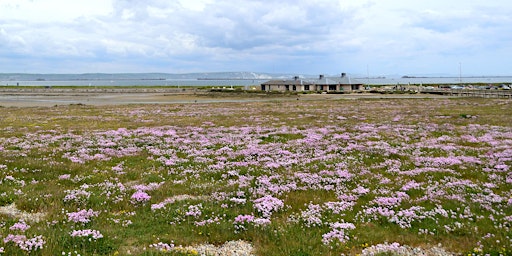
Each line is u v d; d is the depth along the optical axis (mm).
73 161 20906
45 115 51812
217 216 12328
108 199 14047
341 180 16625
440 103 68812
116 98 106625
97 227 11219
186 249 9969
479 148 23391
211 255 9664
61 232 10648
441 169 18141
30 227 10953
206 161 21062
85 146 25609
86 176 17625
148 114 53312
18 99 100938
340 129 33250
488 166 18641
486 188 14977
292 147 24781
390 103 71875
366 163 19969
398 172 17922
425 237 10562
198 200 14086
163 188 15727
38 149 24344
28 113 55094
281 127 35562
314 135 29750
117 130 34344
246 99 99125
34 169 18859
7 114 53281
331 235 10719
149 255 9297
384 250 9883
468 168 18359
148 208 13336
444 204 13133
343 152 22578
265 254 9648
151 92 145875
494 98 80250
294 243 10141
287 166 19594
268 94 121750
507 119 39594
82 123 41219
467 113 47844
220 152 23578
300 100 89688
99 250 9648
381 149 23297
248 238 10742
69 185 16250
